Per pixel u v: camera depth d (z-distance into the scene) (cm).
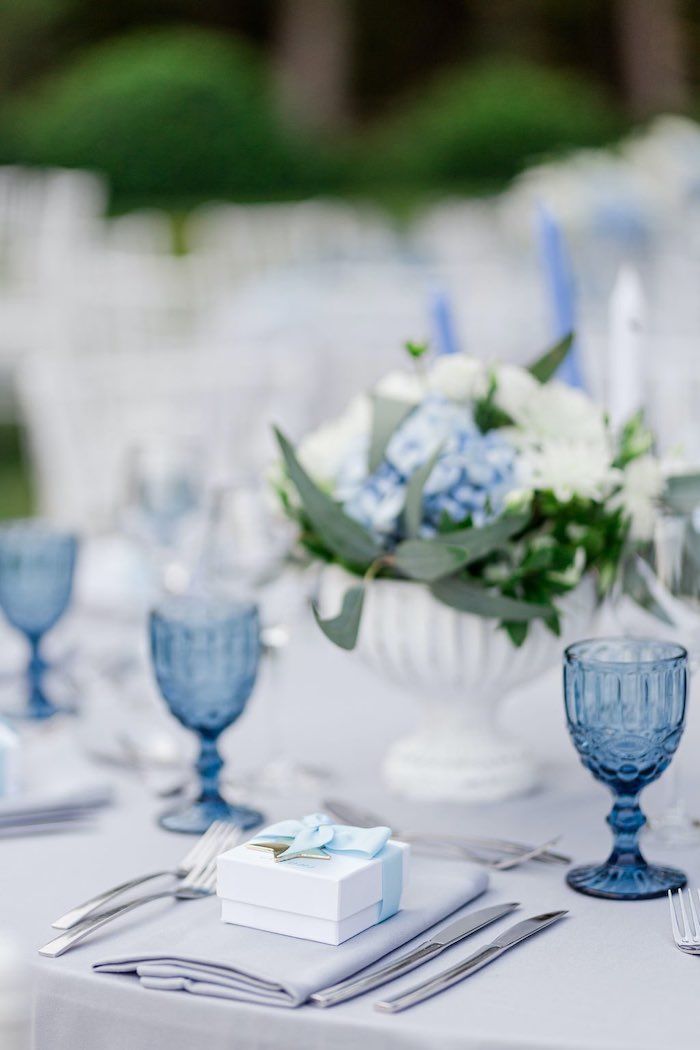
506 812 141
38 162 1173
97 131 1168
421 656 141
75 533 180
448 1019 97
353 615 136
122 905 114
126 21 1447
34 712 171
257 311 487
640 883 119
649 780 120
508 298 474
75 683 180
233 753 157
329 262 555
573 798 144
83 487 428
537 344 459
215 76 1191
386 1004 98
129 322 625
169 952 102
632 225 534
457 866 121
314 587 155
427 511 141
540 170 586
